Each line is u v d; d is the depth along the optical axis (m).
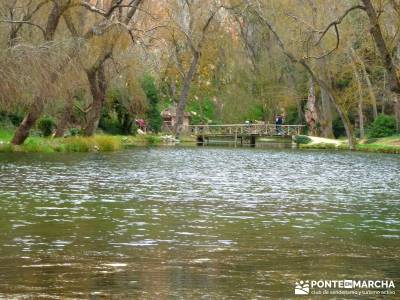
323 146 60.16
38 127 54.94
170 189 21.94
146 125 77.12
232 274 10.72
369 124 77.19
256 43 83.50
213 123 86.44
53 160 34.12
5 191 20.34
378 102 75.75
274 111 83.69
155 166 32.41
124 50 43.69
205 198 19.72
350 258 11.96
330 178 27.45
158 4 57.69
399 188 23.53
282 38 63.06
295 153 49.38
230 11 66.69
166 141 69.31
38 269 10.76
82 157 37.53
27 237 13.20
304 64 60.97
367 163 38.00
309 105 76.50
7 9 39.06
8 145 40.28
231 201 19.16
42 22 41.09
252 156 44.09
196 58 68.38
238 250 12.44
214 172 29.47
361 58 64.94
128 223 15.04
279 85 81.25
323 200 19.83
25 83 34.28
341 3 61.28
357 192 22.16
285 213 17.05
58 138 46.12
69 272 10.61
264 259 11.77
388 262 11.69
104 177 25.64
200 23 66.56
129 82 59.34
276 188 22.95
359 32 62.03
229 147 59.31
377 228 15.05
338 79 70.44
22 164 30.94
